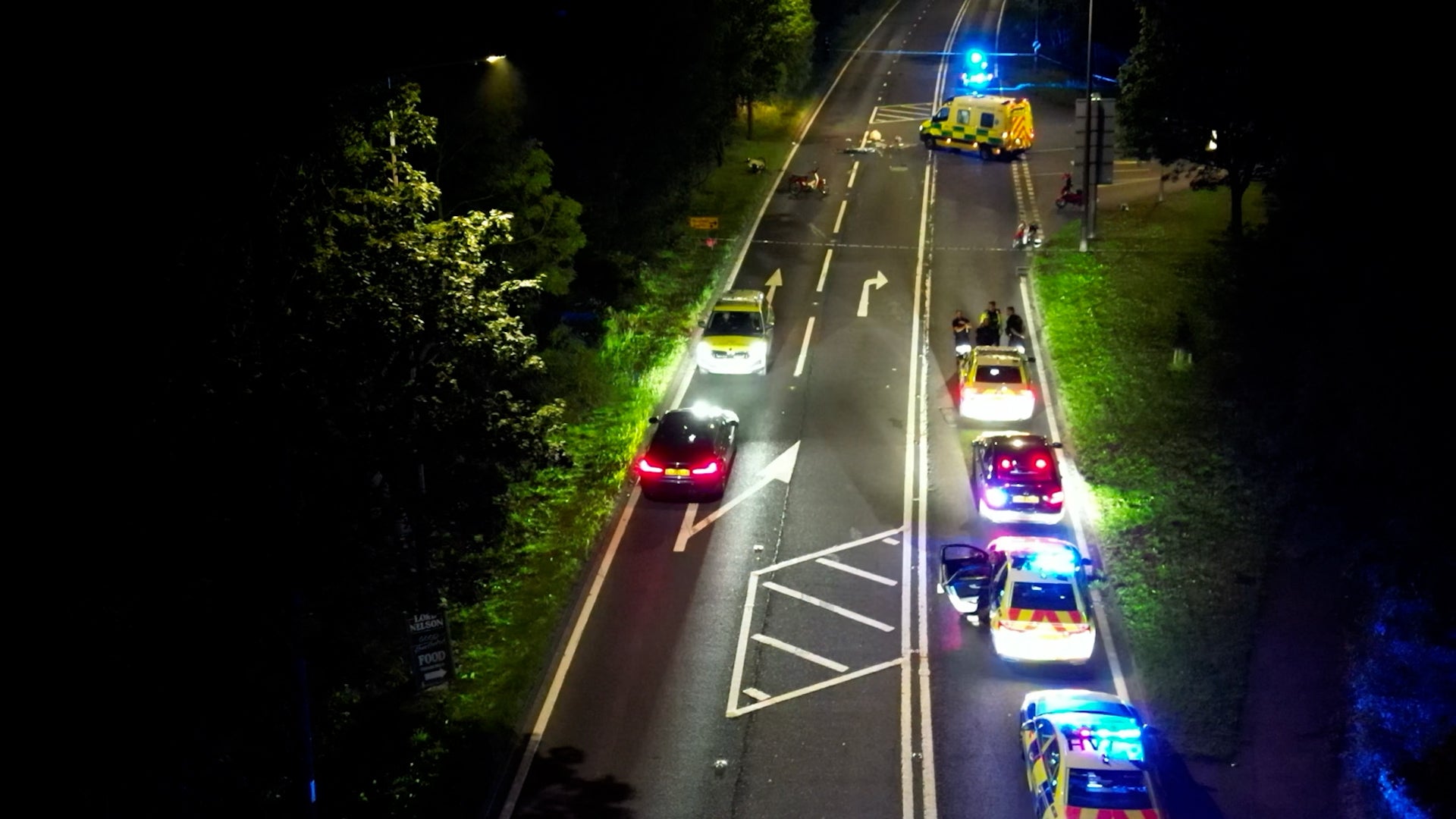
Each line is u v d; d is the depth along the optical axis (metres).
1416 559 21.05
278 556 14.44
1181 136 42.97
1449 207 23.86
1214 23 39.88
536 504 27.27
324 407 15.21
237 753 15.74
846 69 82.12
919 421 31.95
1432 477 21.84
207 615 13.88
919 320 39.62
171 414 13.46
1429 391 23.09
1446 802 16.38
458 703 20.08
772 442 30.84
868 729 19.48
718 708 20.20
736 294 36.72
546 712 20.23
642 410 32.22
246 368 14.29
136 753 13.21
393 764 18.39
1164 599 22.36
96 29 13.48
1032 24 89.25
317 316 15.59
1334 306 28.38
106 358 12.88
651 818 17.53
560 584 23.88
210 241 14.18
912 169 58.19
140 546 13.11
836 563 24.81
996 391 30.97
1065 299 39.91
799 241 48.53
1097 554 24.67
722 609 23.23
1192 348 33.09
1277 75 34.31
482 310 17.64
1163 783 16.77
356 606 15.98
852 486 28.28
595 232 40.53
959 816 17.36
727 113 53.75
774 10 61.38
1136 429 29.77
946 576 23.34
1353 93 26.94
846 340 38.19
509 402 17.41
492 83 29.62
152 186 13.65
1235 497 25.72
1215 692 19.30
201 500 13.85
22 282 12.52
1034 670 20.88
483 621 22.62
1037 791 16.69
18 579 12.21
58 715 12.30
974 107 58.94
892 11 102.38
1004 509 25.75
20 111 12.85
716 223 46.53
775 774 18.47
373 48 20.89
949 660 21.38
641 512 27.31
